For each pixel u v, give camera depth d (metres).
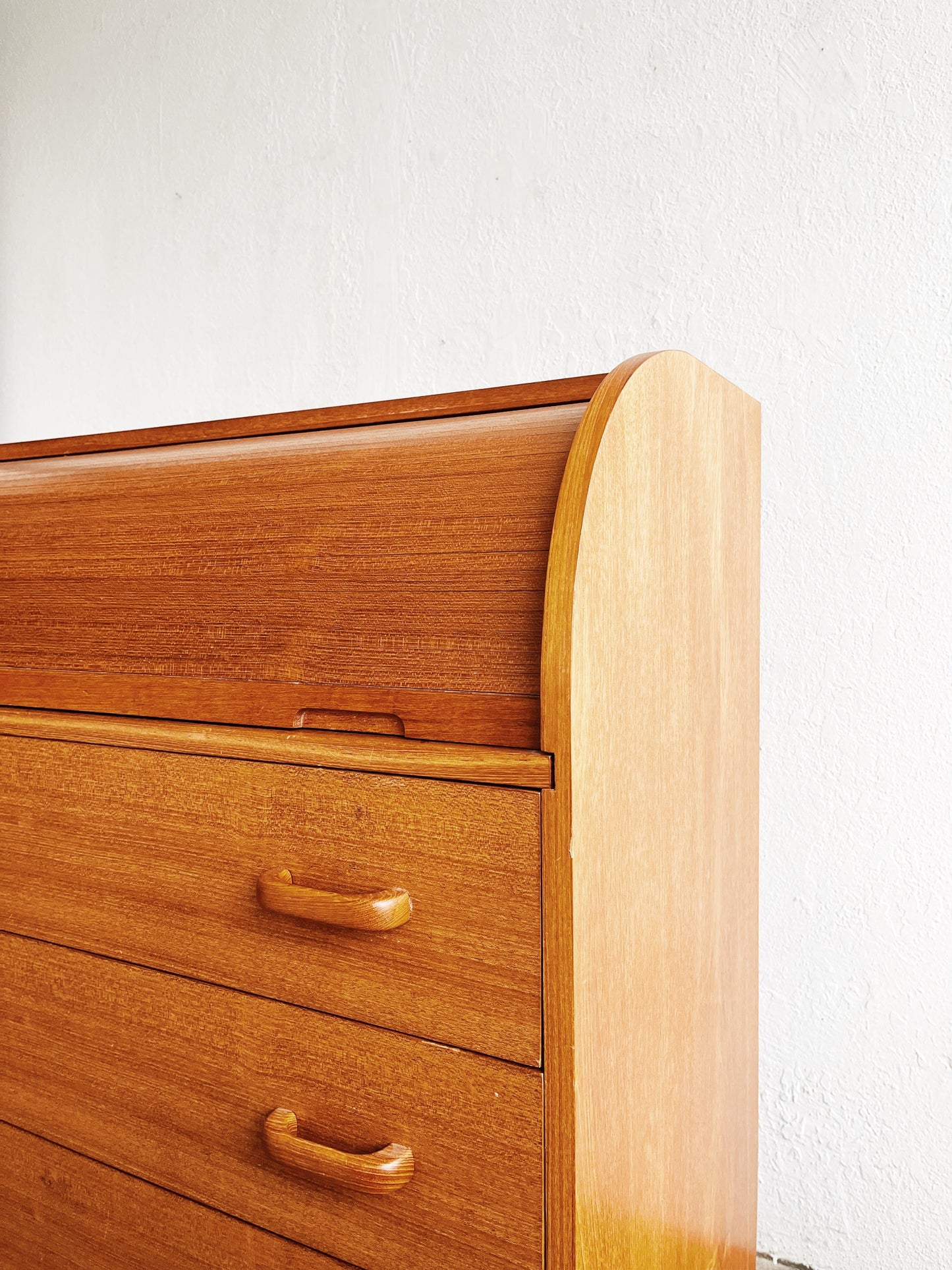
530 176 1.30
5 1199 0.95
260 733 0.77
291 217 1.48
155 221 1.60
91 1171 0.89
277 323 1.50
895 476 1.13
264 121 1.50
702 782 0.91
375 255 1.42
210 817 0.80
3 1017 0.94
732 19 1.18
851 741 1.17
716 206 1.20
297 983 0.76
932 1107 1.14
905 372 1.12
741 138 1.18
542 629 0.65
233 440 0.92
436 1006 0.69
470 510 0.72
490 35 1.32
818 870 1.19
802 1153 1.21
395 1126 0.71
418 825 0.70
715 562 0.93
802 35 1.15
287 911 0.72
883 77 1.11
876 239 1.12
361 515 0.76
